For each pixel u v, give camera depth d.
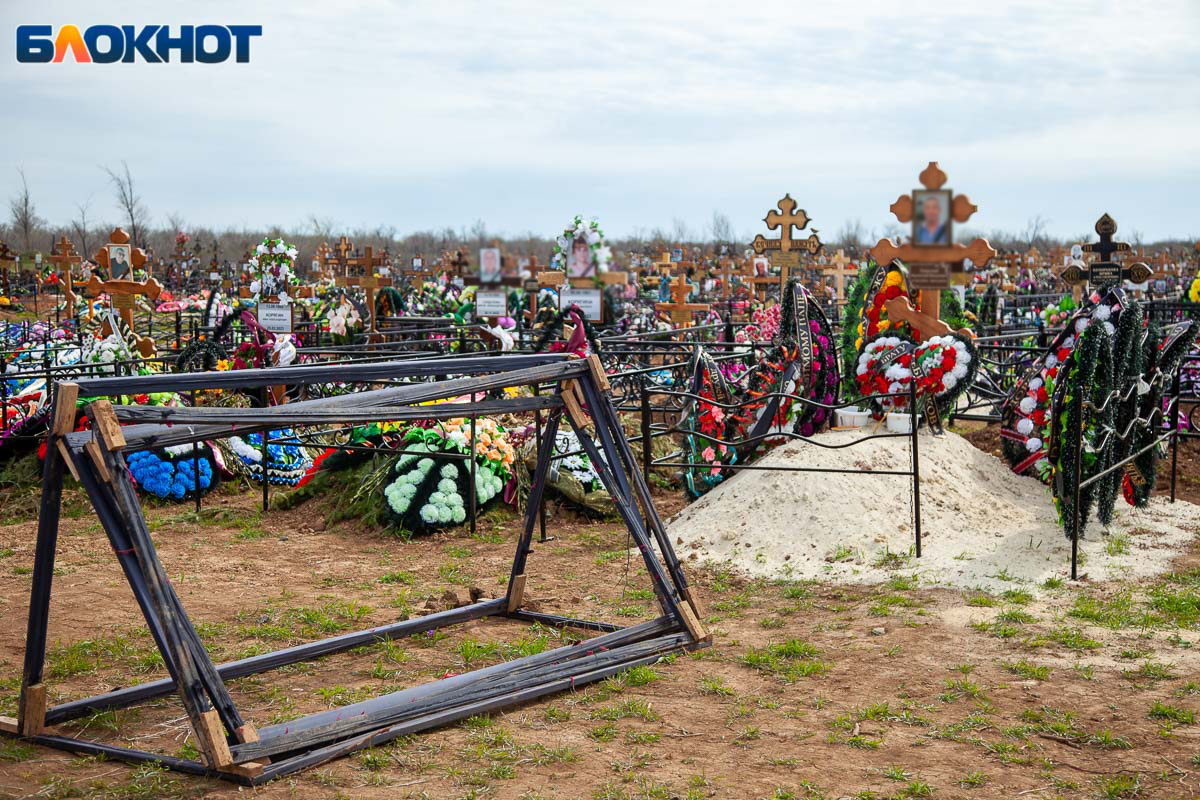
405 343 15.90
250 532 11.05
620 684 6.43
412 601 8.59
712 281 34.62
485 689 6.02
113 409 5.12
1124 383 9.78
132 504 5.08
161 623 5.04
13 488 12.72
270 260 17.14
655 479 12.75
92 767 5.34
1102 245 13.20
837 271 29.09
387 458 11.55
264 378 5.63
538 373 6.81
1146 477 10.48
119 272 15.02
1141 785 4.98
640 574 9.20
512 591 7.91
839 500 9.68
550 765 5.29
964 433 14.47
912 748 5.45
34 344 20.02
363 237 53.22
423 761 5.34
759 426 11.19
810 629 7.52
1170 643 7.02
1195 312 16.62
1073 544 8.51
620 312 18.66
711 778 5.11
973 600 8.01
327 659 7.04
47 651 7.29
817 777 5.11
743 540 9.55
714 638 7.36
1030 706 5.98
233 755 5.04
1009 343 20.33
